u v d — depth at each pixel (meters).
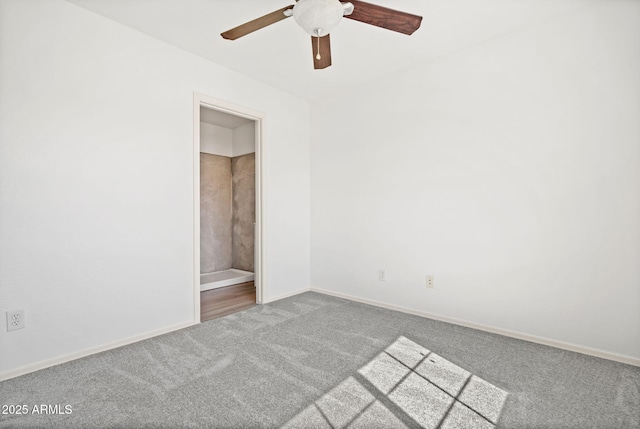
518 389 1.61
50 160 1.87
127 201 2.20
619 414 1.41
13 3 1.75
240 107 2.93
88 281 2.02
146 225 2.30
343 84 3.19
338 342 2.20
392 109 2.96
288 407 1.46
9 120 1.73
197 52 2.56
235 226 4.93
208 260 4.64
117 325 2.15
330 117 3.49
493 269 2.38
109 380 1.70
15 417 1.39
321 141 3.58
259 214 3.19
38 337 1.83
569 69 2.06
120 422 1.36
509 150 2.30
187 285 2.54
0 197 1.71
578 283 2.04
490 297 2.40
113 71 2.14
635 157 1.86
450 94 2.59
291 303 3.17
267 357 1.97
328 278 3.52
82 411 1.43
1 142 1.71
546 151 2.15
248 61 2.71
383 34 2.28
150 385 1.65
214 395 1.56
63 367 1.85
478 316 2.46
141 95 2.28
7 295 1.73
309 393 1.57
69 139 1.94
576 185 2.04
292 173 3.48
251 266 4.66
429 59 2.66
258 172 3.19
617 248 1.92
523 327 2.25
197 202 2.61
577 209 2.04
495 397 1.54
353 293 3.28
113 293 2.13
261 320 2.66
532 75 2.20
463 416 1.40
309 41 2.39
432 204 2.69
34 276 1.82
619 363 1.89
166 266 2.41
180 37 2.35
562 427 1.33
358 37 2.32
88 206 2.02
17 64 1.76
